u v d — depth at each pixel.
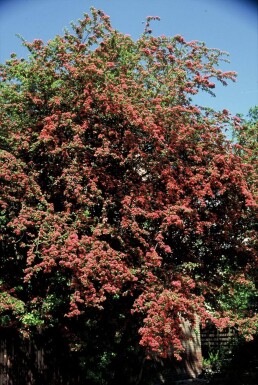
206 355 16.03
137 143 9.11
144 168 9.15
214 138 9.61
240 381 13.34
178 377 14.00
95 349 9.73
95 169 8.95
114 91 9.02
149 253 8.43
